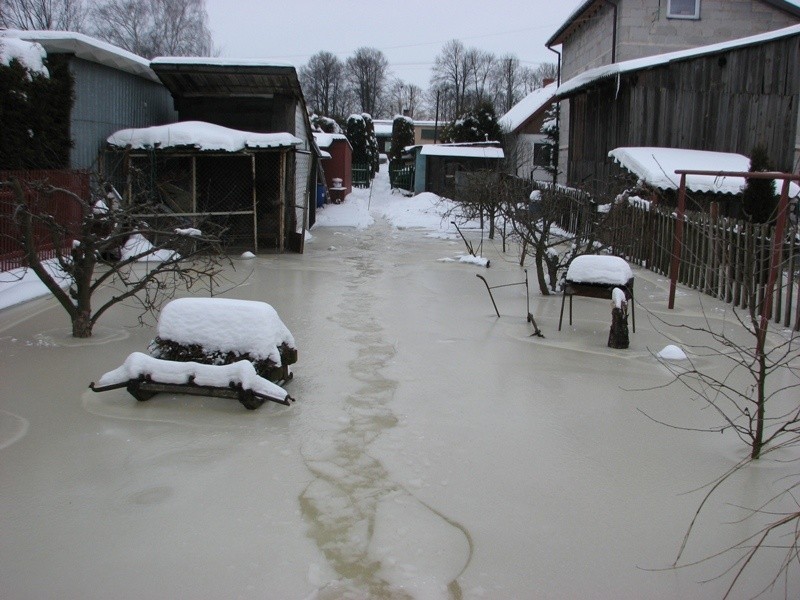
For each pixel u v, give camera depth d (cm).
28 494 377
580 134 2105
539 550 334
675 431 485
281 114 1555
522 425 491
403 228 2044
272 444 447
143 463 416
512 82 7688
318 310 855
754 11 1939
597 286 758
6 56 1086
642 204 1286
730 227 897
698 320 834
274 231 1509
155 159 1300
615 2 1978
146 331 721
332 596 296
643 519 365
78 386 546
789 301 785
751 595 303
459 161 3077
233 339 524
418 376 596
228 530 345
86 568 312
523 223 1052
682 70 1580
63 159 1198
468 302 927
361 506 371
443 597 297
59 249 678
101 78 1327
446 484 399
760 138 1524
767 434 482
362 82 8012
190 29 3934
